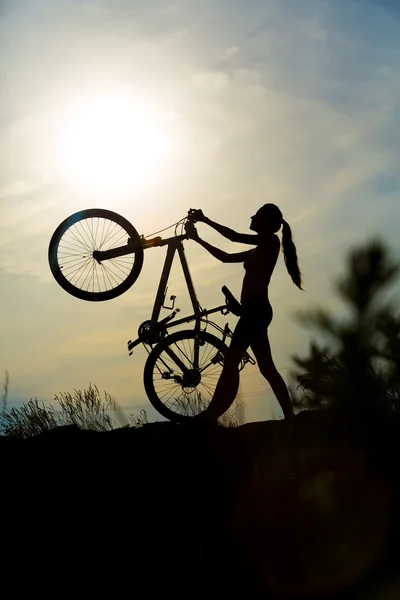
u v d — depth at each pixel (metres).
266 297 7.42
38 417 9.38
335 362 3.98
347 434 4.43
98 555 5.01
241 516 4.91
